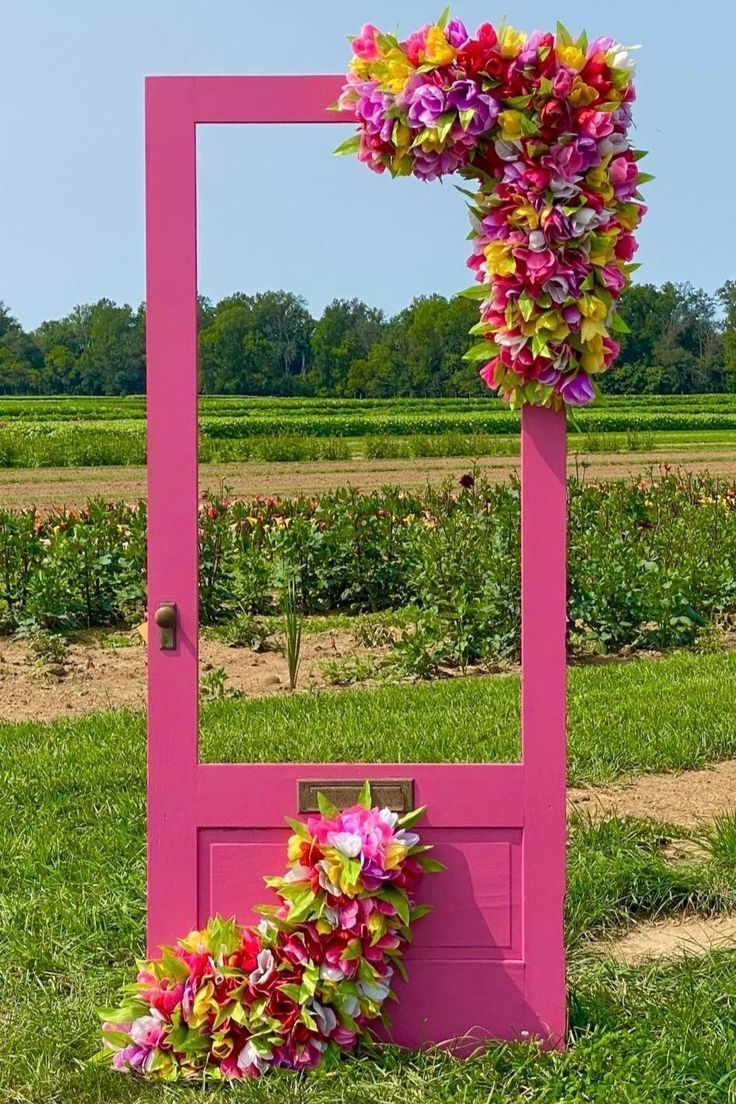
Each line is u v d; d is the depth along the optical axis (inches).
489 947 117.8
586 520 395.5
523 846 117.2
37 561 344.2
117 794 195.5
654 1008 123.5
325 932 113.3
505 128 110.7
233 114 115.0
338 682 282.5
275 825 118.2
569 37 112.7
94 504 403.2
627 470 832.3
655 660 300.7
